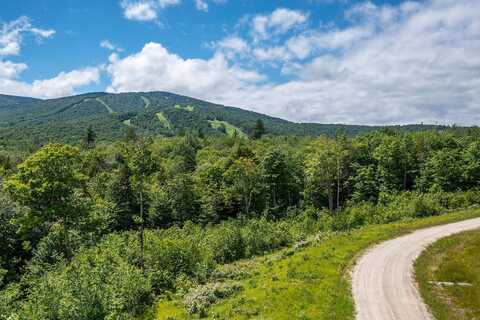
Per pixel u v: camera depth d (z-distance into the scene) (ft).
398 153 244.83
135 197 220.64
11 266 127.75
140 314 82.69
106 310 72.38
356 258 94.02
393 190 233.35
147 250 116.47
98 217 159.33
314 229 163.84
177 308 82.28
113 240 134.92
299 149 352.49
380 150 251.19
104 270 92.32
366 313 63.00
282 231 152.15
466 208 158.20
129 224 215.92
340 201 264.93
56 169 134.62
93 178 249.34
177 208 233.76
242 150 293.64
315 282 79.30
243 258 133.90
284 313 66.03
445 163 223.10
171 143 450.71
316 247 111.65
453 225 124.06
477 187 213.66
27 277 110.11
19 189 127.13
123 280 88.99
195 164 354.74
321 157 240.32
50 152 132.57
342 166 255.29
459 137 318.86
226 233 141.59
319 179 245.65
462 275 77.71
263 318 65.00
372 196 243.81
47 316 68.59
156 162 150.41
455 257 89.04
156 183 250.98
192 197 239.71
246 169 242.17
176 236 149.07
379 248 101.45
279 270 94.53
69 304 69.51
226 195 241.35
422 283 75.36
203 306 77.25
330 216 177.47
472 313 62.34
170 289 98.94
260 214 243.81
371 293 71.26
